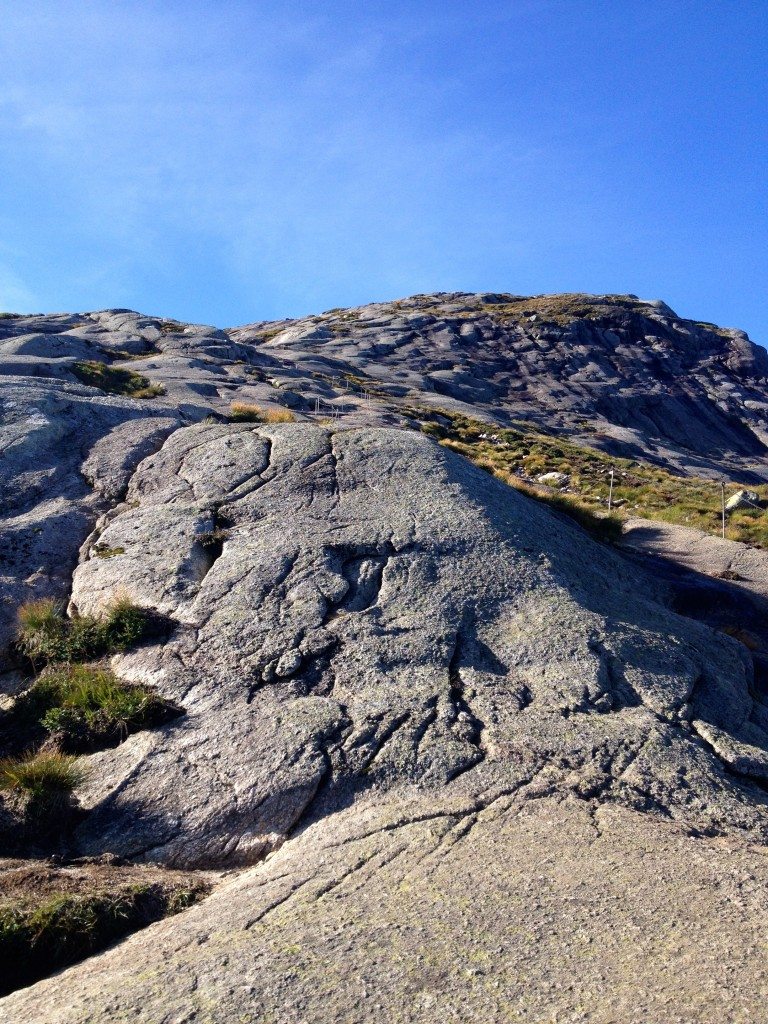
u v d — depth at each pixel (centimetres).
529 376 9244
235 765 700
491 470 2045
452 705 763
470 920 491
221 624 877
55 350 4466
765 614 1380
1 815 651
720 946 461
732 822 645
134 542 1041
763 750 772
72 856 635
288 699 772
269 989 433
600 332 11062
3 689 854
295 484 1155
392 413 4575
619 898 514
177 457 1259
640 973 435
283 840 643
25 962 511
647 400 9269
